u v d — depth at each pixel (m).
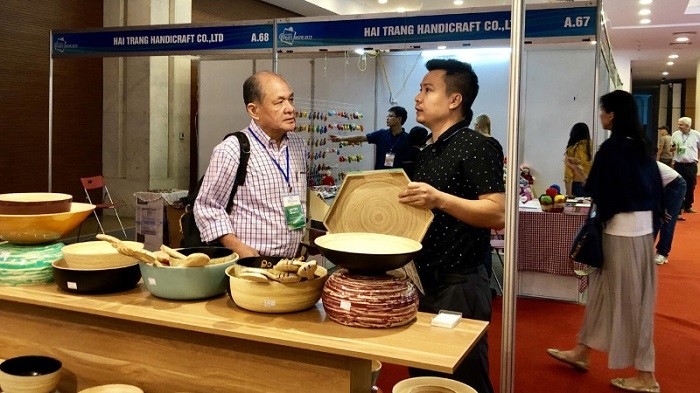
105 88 8.62
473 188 1.95
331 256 1.45
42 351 1.85
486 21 4.29
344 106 6.39
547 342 4.20
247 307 1.52
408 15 4.50
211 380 1.60
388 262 1.41
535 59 6.42
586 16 4.13
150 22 8.25
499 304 4.99
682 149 11.35
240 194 2.21
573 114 6.37
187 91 8.91
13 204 1.77
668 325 4.70
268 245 2.20
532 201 5.79
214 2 9.30
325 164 6.11
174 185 8.84
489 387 2.14
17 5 7.35
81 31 5.95
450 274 2.04
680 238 8.69
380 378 3.39
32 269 1.77
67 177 8.23
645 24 12.13
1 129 7.25
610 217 3.24
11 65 7.33
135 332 1.70
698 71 17.27
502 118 6.33
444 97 2.04
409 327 1.44
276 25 4.95
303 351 1.47
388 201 1.72
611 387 3.44
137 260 1.71
